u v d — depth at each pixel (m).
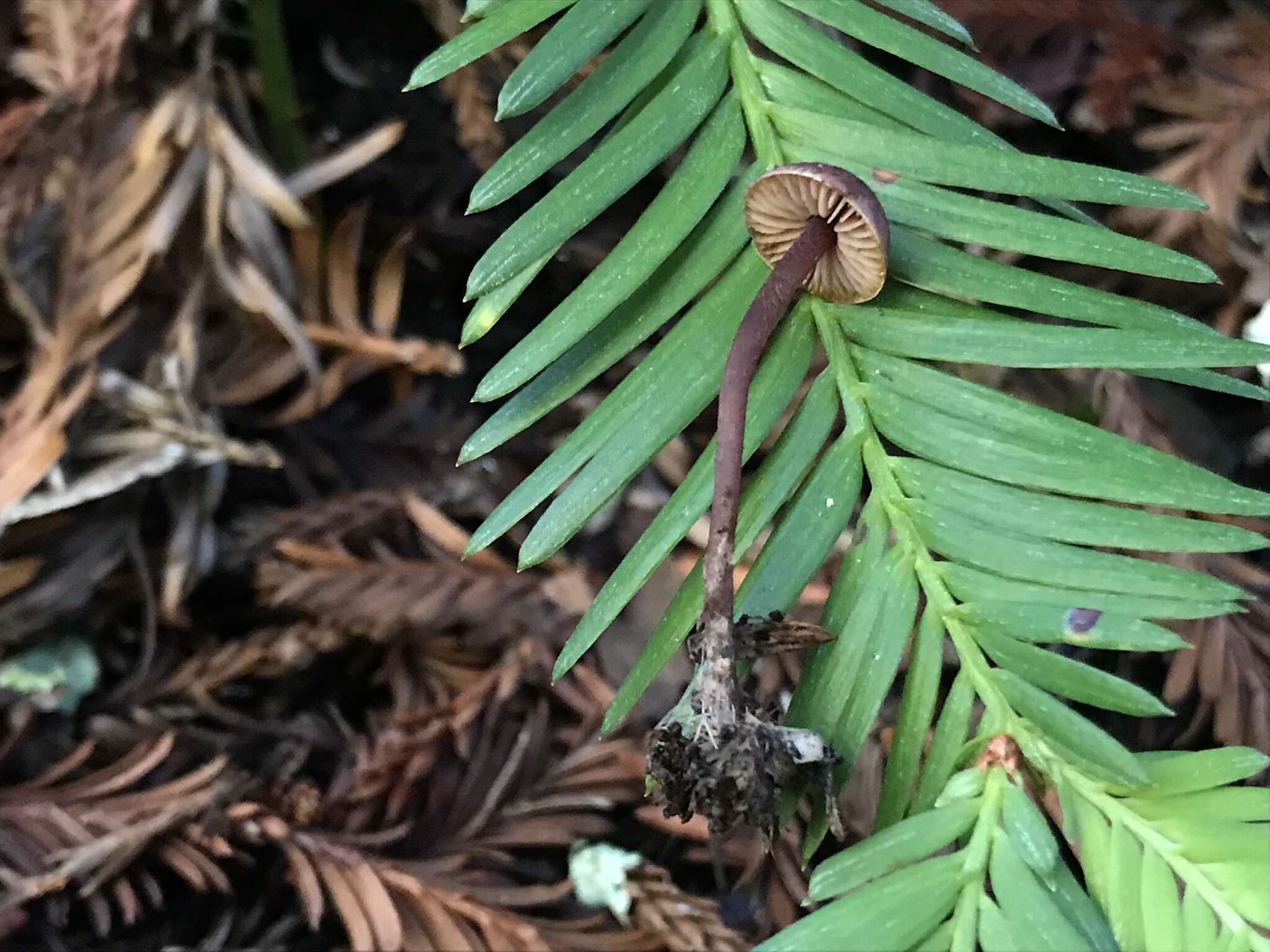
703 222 0.09
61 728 0.11
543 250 0.08
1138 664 0.11
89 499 0.11
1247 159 0.11
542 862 0.11
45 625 0.11
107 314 0.11
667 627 0.08
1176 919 0.07
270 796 0.10
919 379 0.08
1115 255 0.08
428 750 0.10
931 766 0.07
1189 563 0.11
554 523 0.08
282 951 0.10
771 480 0.08
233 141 0.11
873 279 0.08
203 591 0.11
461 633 0.11
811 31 0.09
